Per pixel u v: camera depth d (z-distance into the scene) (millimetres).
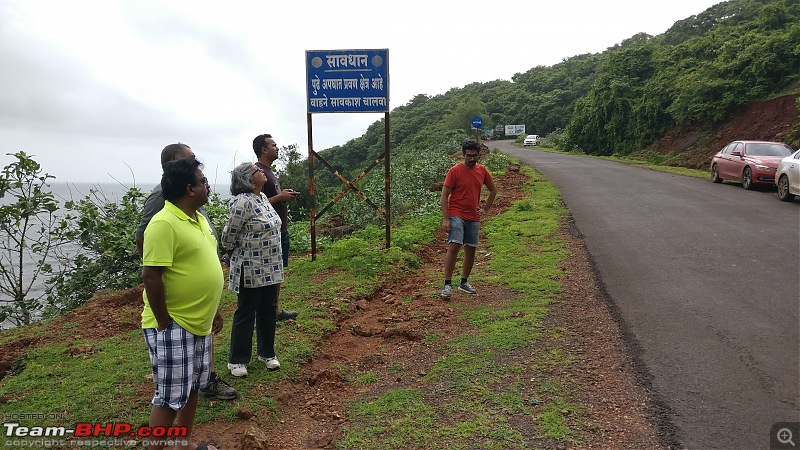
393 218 12625
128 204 8742
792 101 23000
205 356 3293
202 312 3141
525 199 13633
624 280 6707
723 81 26734
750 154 15523
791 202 12641
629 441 3330
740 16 44719
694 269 7086
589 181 17547
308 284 7172
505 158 24156
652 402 3777
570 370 4320
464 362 4617
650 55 40406
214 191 9797
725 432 3389
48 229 7988
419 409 3879
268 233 4395
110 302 7066
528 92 84875
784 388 3920
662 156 29641
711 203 12531
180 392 3098
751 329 5008
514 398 3910
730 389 3930
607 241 8875
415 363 4816
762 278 6570
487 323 5535
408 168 20875
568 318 5484
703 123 28719
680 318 5352
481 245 9227
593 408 3736
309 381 4586
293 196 5945
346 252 8312
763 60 25344
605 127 39438
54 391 4324
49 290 8180
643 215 11109
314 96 8438
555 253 8188
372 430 3660
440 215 11641
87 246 8297
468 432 3516
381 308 6520
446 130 51219
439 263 8516
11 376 4992
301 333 5473
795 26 25375
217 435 3666
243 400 4102
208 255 3166
